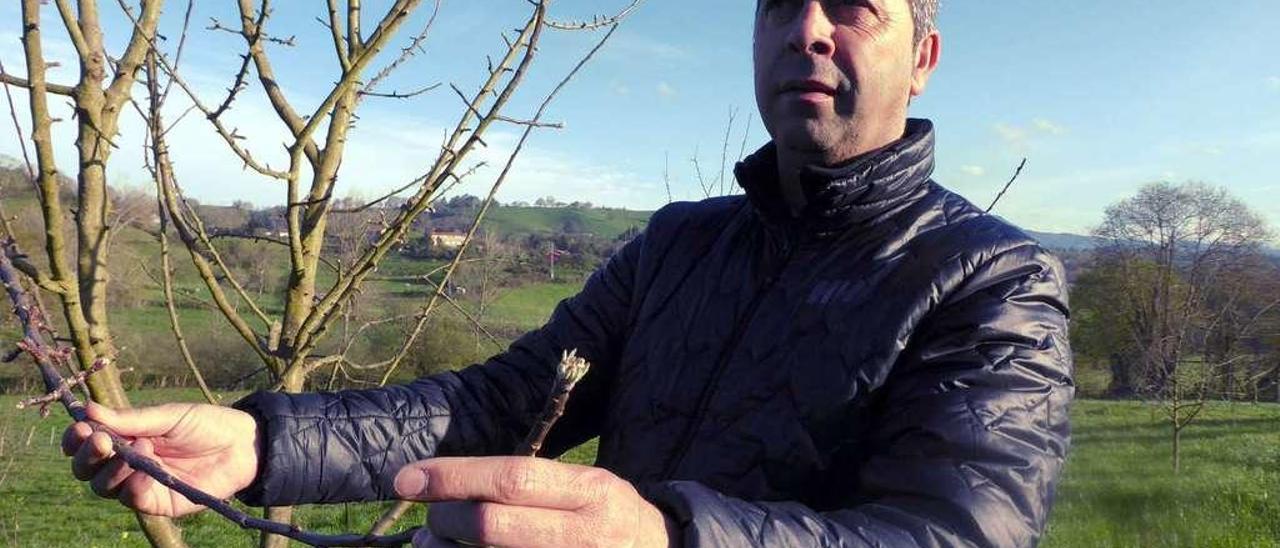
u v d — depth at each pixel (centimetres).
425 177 217
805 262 136
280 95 237
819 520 87
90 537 1240
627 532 71
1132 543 923
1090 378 1969
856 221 134
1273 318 1641
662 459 139
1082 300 1898
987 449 101
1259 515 1009
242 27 229
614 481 72
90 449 114
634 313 164
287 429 137
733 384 133
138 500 122
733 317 141
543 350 170
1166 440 1430
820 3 138
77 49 194
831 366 124
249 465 134
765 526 83
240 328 231
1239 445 1388
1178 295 1658
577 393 168
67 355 133
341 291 221
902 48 140
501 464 68
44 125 176
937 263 125
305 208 236
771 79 142
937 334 120
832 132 137
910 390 116
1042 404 109
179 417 127
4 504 1325
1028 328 116
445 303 291
